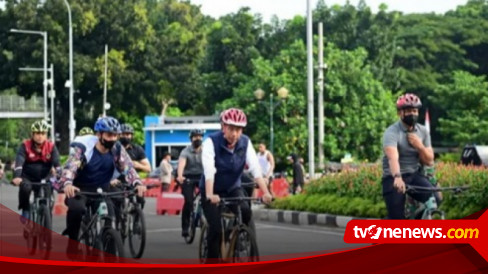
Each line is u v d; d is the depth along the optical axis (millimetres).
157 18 91250
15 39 78000
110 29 80062
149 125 63656
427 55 83250
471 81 71938
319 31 45594
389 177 12031
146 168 17578
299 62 62656
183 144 63344
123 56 80875
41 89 81625
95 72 78250
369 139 61969
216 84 78375
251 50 77688
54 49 77000
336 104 61344
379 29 77125
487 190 17141
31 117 76938
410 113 11898
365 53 64062
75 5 77438
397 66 82250
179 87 82188
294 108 61781
